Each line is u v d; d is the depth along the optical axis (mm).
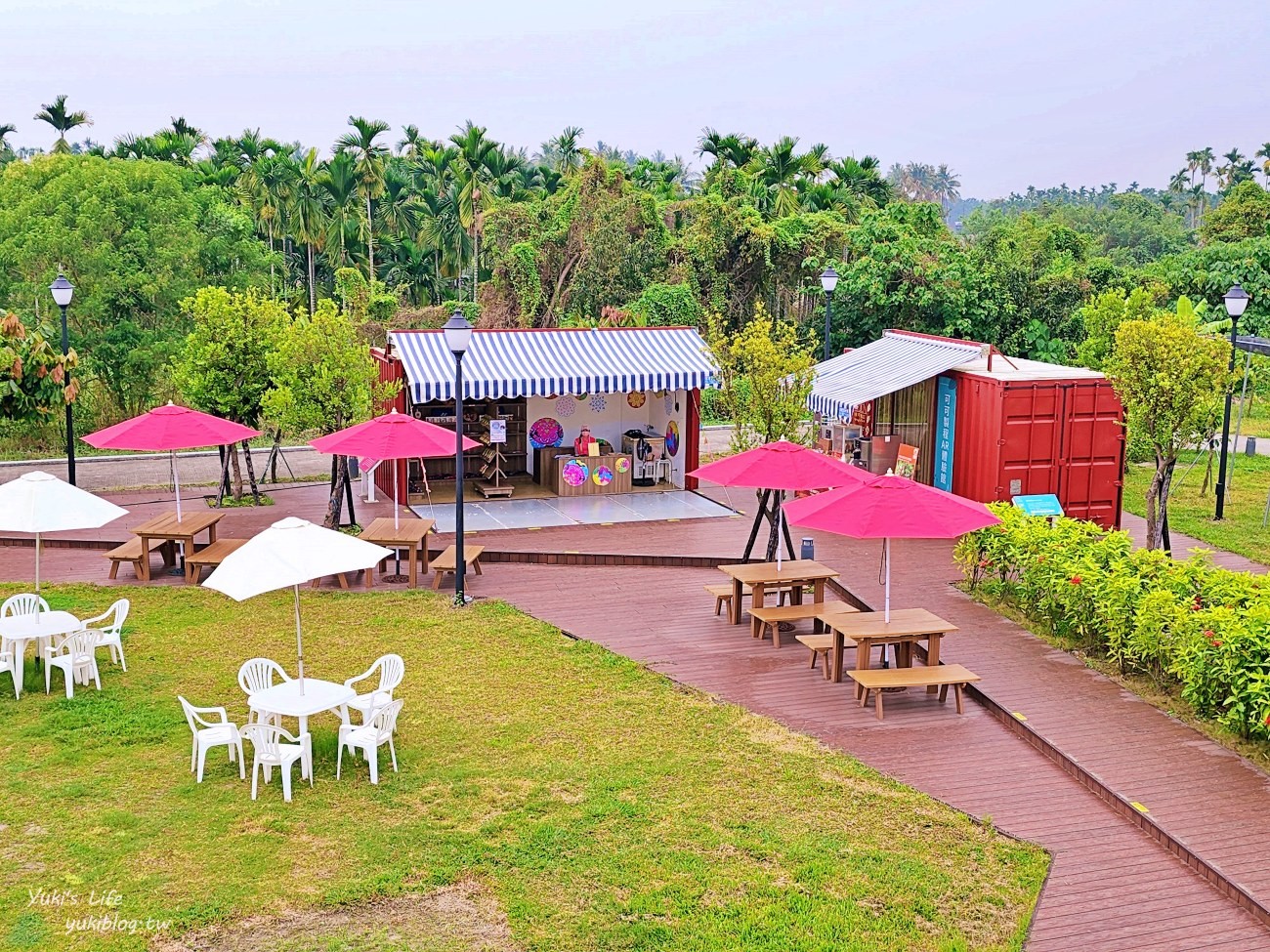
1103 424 20938
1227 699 11719
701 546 19922
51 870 8984
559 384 21781
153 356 33281
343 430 19328
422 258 67312
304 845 9461
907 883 8953
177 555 19422
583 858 9281
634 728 12102
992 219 99562
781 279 43406
